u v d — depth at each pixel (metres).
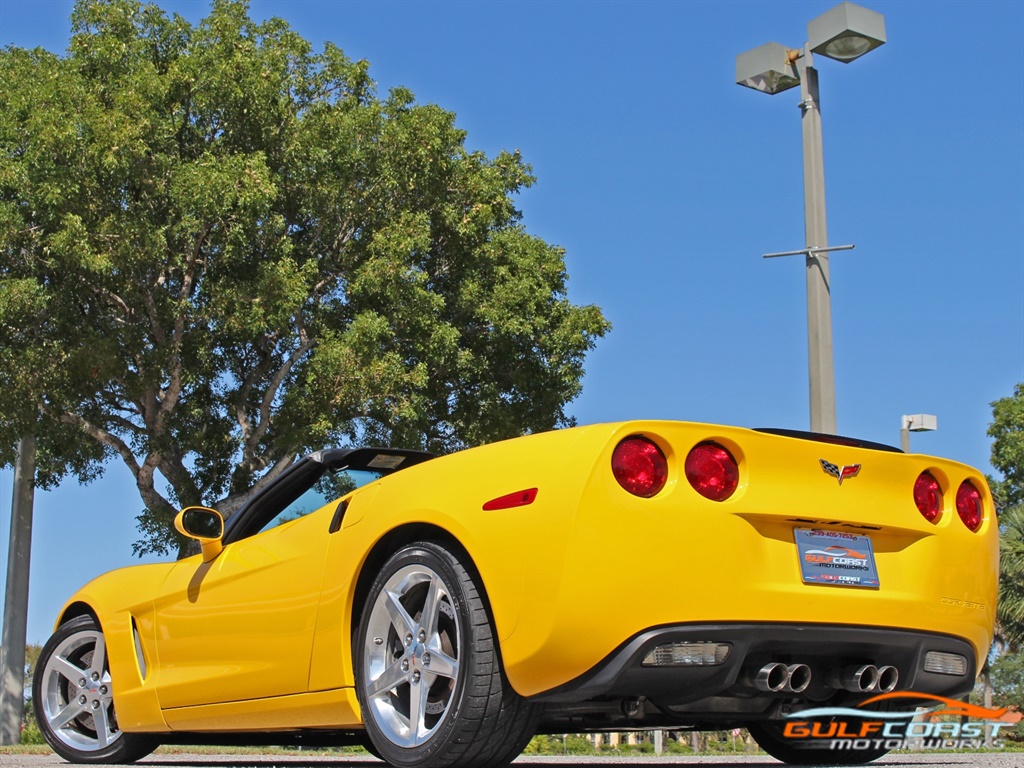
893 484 3.34
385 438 17.08
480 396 18.31
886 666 3.27
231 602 4.02
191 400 16.75
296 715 3.66
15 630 15.16
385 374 15.98
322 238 17.80
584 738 22.81
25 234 14.98
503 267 19.09
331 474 4.12
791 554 3.09
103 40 16.56
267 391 17.05
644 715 3.28
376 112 17.70
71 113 15.34
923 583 3.34
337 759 6.05
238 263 16.47
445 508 3.16
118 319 15.88
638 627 2.83
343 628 3.46
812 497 3.14
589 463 2.88
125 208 15.40
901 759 4.97
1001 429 31.39
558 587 2.83
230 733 4.38
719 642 2.92
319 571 3.61
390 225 17.45
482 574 3.00
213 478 17.42
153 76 16.09
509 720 3.02
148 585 4.58
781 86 9.31
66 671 4.95
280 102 17.02
